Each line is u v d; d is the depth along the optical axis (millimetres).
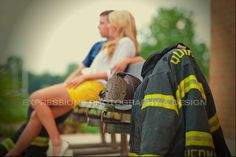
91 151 3535
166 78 1726
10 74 4066
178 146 1637
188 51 1867
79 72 3637
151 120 1636
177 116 1673
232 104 3783
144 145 1602
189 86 1715
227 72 3857
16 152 2986
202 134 1623
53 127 2965
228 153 1848
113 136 3707
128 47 3350
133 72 2857
